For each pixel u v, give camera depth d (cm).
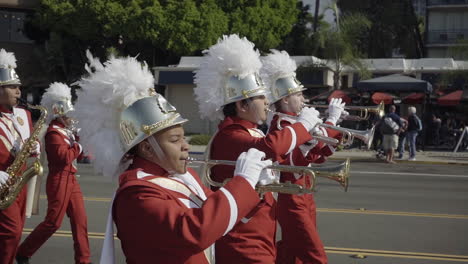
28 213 545
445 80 2375
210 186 351
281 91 473
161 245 204
